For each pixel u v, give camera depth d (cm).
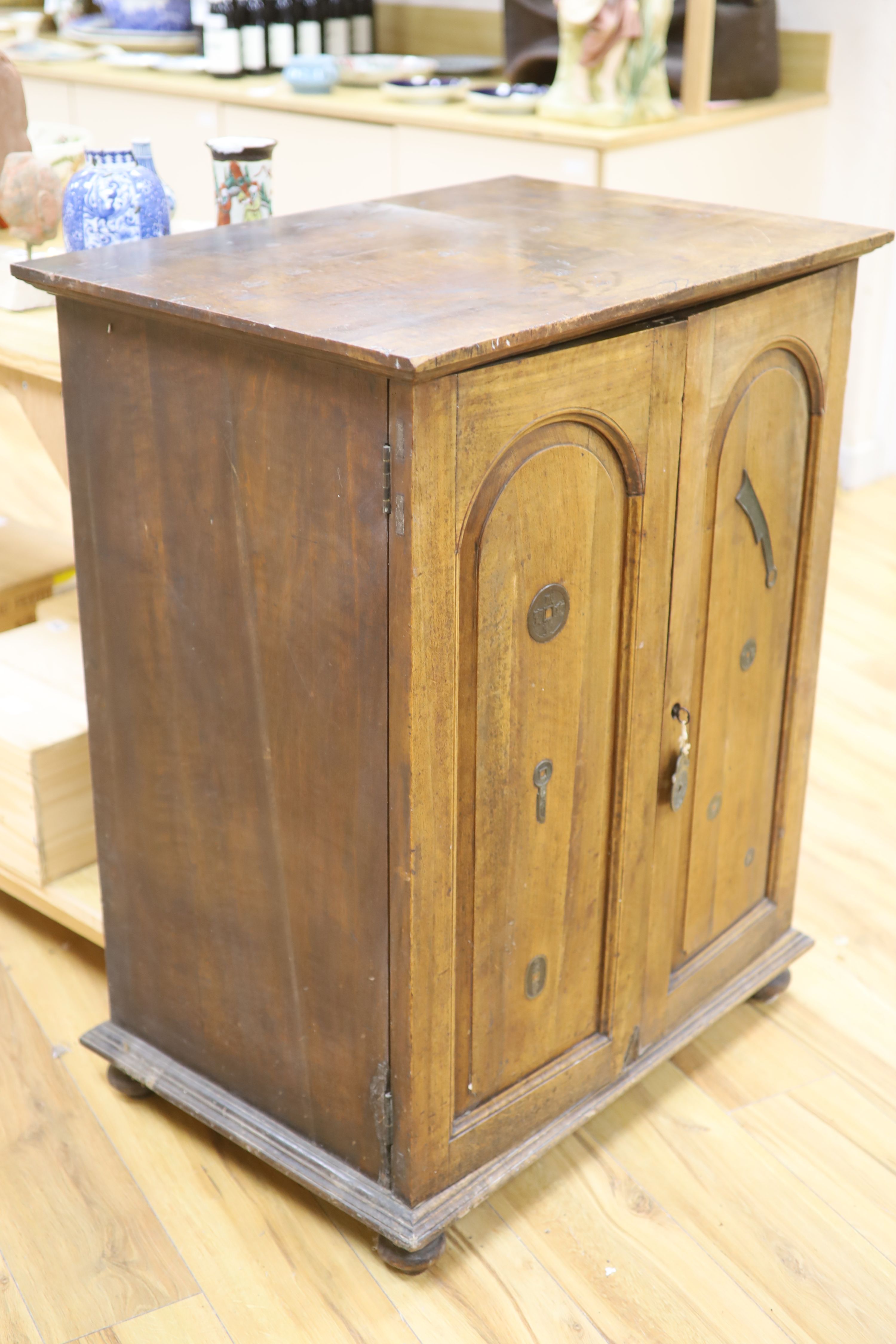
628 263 136
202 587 134
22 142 202
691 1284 146
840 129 328
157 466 133
